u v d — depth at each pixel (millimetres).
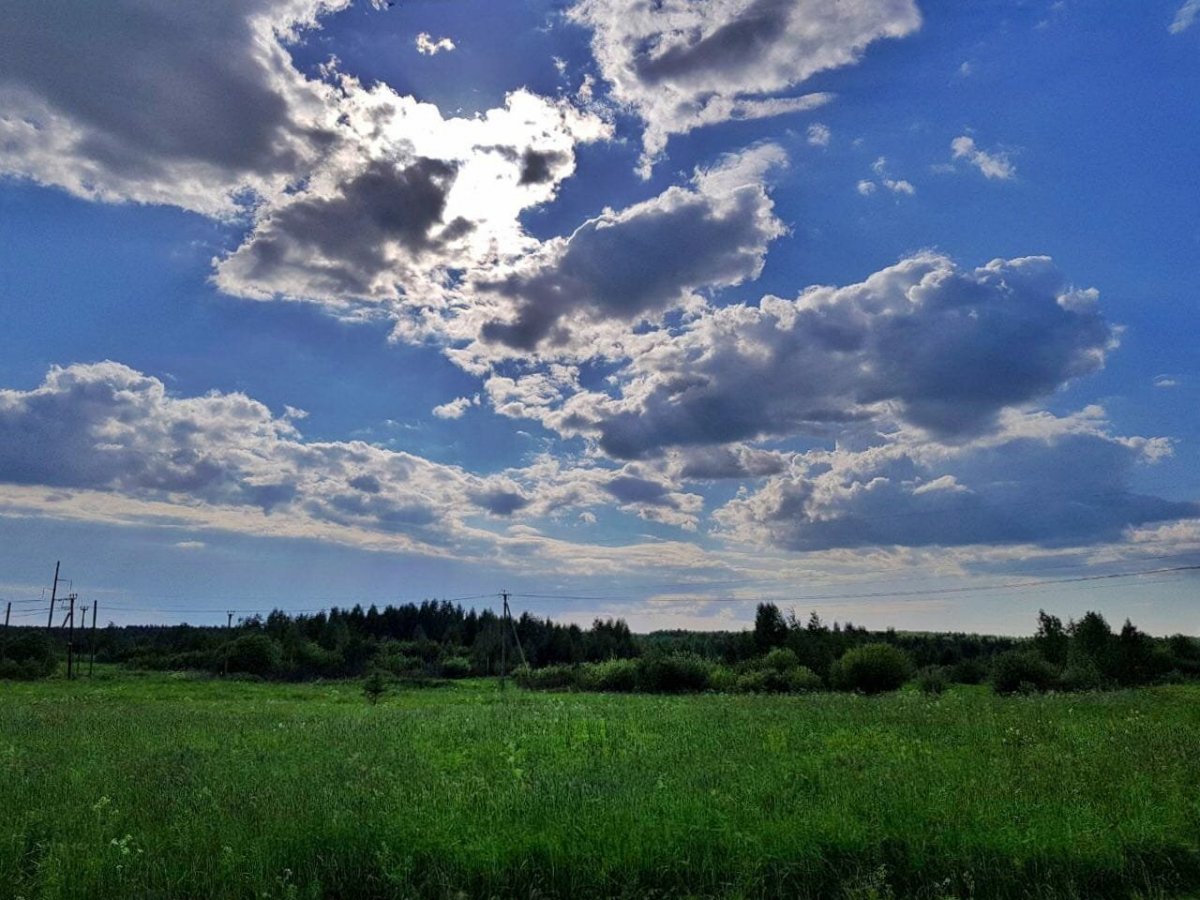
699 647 108188
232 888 7582
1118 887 7793
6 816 9469
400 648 116375
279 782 11422
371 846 8219
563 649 111688
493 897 7535
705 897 7516
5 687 53844
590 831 8391
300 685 62969
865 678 53906
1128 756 12320
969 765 11836
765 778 11055
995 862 7918
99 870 7691
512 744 15133
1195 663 63969
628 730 17953
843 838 8242
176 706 32438
